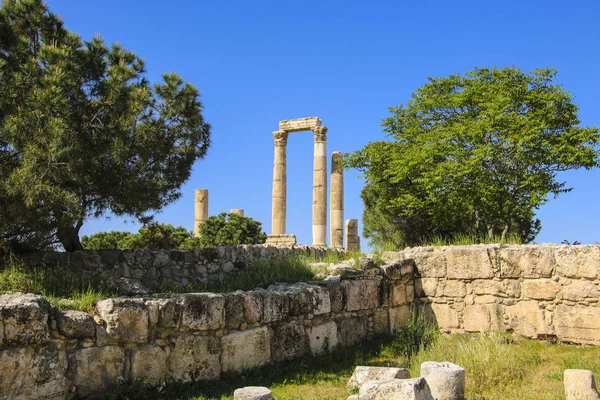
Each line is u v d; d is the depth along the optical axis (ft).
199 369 34.76
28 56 40.78
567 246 46.50
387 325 50.55
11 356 26.99
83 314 30.45
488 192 84.23
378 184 104.27
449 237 101.50
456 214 91.97
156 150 46.55
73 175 38.06
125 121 41.39
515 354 40.19
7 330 26.99
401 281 52.54
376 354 44.32
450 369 30.09
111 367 30.78
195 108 48.55
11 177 35.96
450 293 51.88
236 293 38.11
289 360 40.55
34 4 42.42
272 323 40.09
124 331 31.45
